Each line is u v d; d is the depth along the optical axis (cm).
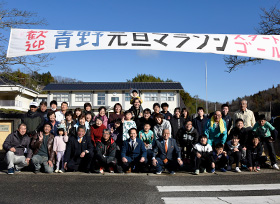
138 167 574
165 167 578
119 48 542
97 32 570
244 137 586
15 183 453
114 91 2828
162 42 554
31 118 601
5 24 923
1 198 364
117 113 688
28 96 2750
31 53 540
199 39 563
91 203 347
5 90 2308
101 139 567
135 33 568
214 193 400
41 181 471
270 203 351
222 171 586
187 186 445
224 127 593
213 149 598
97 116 645
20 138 548
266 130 613
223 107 674
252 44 565
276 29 1062
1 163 670
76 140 561
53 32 566
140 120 635
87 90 2809
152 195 387
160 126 607
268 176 530
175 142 573
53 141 564
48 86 2906
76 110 656
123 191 407
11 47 547
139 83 3053
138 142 558
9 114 904
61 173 548
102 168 561
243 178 512
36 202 349
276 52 561
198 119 701
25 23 948
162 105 704
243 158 598
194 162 570
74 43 546
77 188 423
